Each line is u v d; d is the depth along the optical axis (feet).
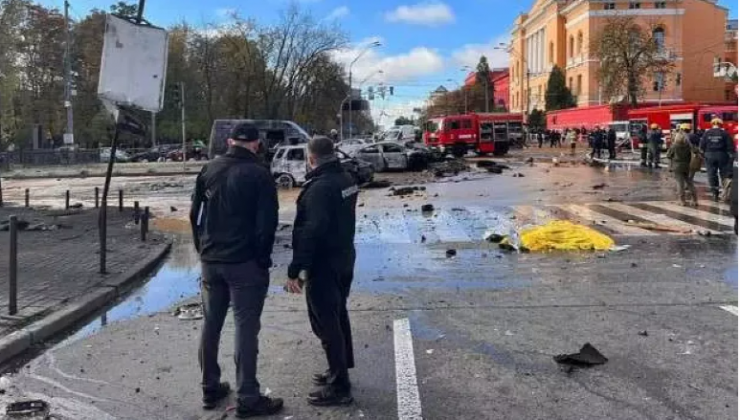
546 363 18.39
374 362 18.75
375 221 49.03
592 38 257.34
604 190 68.13
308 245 15.34
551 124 272.10
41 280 29.45
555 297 25.76
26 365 19.42
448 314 23.65
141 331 22.56
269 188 15.37
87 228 47.44
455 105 434.71
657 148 100.07
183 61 237.66
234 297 15.43
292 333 21.74
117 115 30.91
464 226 45.44
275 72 199.82
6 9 82.53
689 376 17.16
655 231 40.96
